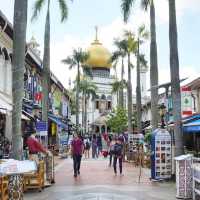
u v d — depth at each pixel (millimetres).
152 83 25562
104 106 95812
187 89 20500
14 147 14094
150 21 25922
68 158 35688
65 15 27031
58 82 42562
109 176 20422
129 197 13789
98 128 89188
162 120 23562
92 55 92938
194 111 31516
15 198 10109
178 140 18250
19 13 14500
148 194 14469
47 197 13766
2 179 10648
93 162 30469
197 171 12891
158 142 18312
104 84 95688
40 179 15023
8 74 25156
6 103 20578
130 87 43469
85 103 78500
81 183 17547
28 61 29281
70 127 56250
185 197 13547
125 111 58812
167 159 18312
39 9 25953
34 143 15961
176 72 18688
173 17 18938
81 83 76375
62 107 47250
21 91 14352
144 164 25781
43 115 24781
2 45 23406
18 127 14195
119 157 21219
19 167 9797
